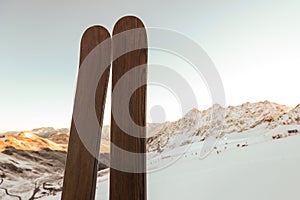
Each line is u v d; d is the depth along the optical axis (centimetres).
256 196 142
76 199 86
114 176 84
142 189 83
